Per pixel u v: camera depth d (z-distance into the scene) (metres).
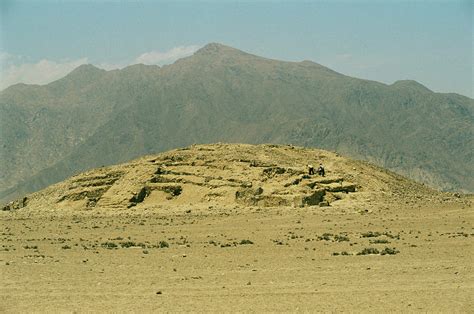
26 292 57.25
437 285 57.88
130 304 51.34
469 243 87.00
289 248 87.06
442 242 89.44
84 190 176.50
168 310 49.19
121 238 105.75
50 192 190.88
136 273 67.00
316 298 52.59
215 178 167.50
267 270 68.06
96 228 125.81
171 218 141.88
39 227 131.38
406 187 190.62
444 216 127.12
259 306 49.97
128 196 166.25
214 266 71.38
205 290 56.91
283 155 186.75
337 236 99.06
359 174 182.62
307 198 151.38
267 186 161.25
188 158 180.75
